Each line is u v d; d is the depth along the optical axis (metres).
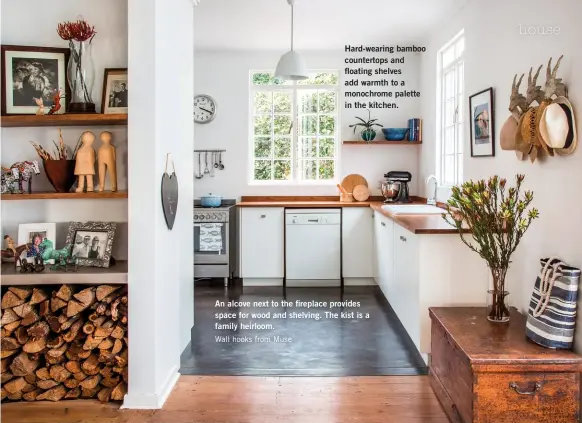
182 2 3.58
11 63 3.15
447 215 4.39
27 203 3.29
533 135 2.94
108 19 3.21
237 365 3.61
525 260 3.26
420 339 3.49
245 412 2.91
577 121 2.63
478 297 3.49
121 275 2.96
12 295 2.95
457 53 4.91
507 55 3.57
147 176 2.90
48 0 3.21
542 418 2.46
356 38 5.77
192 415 2.88
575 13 2.65
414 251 3.64
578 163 2.62
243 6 4.61
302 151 6.53
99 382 3.09
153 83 2.88
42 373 3.04
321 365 3.61
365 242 5.91
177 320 3.44
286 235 5.91
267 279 6.01
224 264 5.95
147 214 2.91
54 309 2.97
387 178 5.97
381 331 4.37
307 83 6.47
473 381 2.45
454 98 4.97
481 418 2.46
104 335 2.97
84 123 3.16
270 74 6.47
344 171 6.38
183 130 3.63
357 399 3.07
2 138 3.26
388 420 2.81
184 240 3.78
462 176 4.74
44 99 3.17
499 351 2.55
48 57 3.17
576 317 2.62
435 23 5.16
